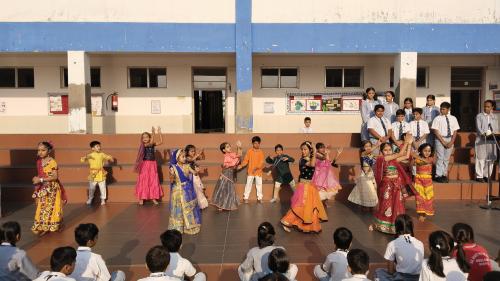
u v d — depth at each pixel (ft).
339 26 34.81
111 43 34.27
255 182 27.76
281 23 34.65
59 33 33.99
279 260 10.94
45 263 16.49
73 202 27.53
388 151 20.84
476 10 35.09
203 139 32.96
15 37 33.88
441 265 11.27
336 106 43.14
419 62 42.55
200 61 42.37
